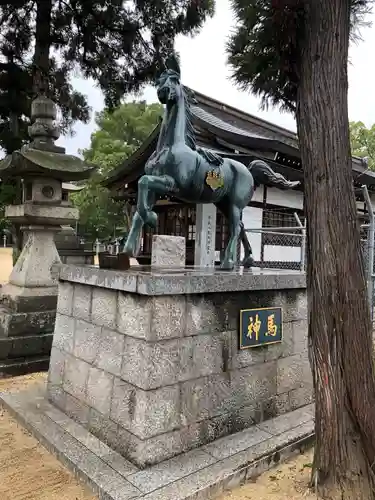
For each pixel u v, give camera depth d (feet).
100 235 76.48
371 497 7.91
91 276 10.12
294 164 33.71
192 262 34.86
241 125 40.45
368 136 73.00
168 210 38.73
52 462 9.16
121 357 9.16
